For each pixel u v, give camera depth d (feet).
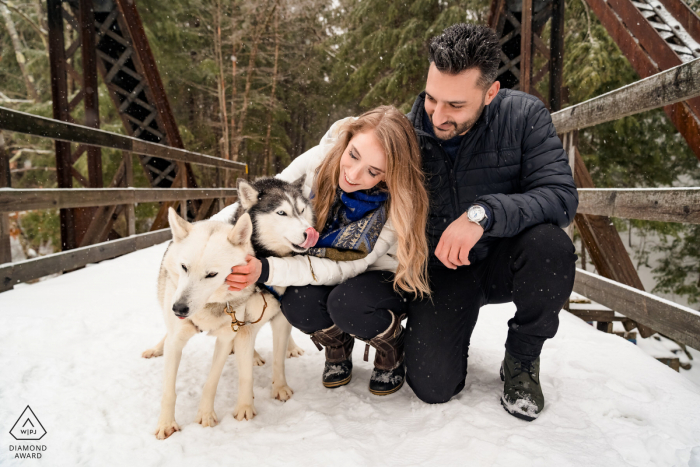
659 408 5.68
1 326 8.28
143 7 51.96
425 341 5.89
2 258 11.21
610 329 11.80
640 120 34.01
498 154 6.41
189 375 7.13
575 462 4.52
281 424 5.63
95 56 19.54
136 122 24.49
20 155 46.03
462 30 5.48
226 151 63.77
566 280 5.46
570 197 5.92
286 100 77.61
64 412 5.67
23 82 53.21
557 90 19.48
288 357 8.23
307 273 6.21
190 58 62.03
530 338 5.61
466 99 5.57
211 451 5.04
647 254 38.78
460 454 4.73
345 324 6.17
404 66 52.42
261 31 66.03
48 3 18.49
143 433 5.41
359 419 5.71
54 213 38.27
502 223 5.48
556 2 19.04
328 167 7.13
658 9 13.43
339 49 71.46
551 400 5.91
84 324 8.84
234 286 5.72
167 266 6.01
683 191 7.57
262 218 7.00
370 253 6.67
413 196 6.00
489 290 6.67
